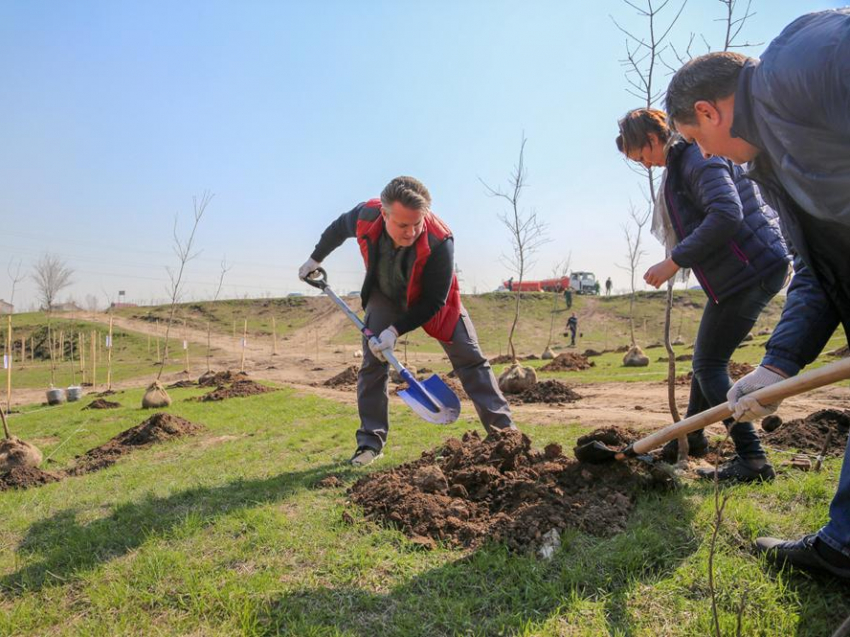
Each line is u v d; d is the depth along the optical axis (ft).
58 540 13.16
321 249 18.12
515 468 13.56
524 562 10.09
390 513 12.31
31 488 19.67
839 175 6.52
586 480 12.48
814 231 8.18
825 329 9.30
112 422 35.99
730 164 11.97
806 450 15.23
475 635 8.50
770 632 8.00
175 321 157.38
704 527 10.69
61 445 29.14
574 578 9.45
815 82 6.21
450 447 15.80
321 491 14.88
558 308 150.82
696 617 8.42
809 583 8.94
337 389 48.39
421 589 9.71
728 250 11.64
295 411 33.24
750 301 11.93
